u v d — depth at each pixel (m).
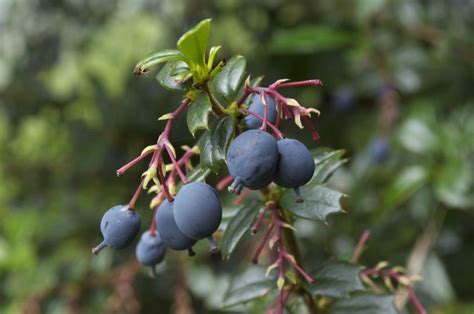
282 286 0.17
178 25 0.39
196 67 0.16
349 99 0.35
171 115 0.16
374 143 0.31
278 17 0.41
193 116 0.16
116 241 0.16
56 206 0.39
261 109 0.17
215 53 0.16
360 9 0.33
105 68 0.38
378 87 0.34
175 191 0.17
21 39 0.41
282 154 0.16
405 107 0.34
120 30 0.38
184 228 0.16
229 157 0.16
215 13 0.39
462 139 0.28
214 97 0.16
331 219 0.30
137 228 0.17
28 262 0.31
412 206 0.30
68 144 0.43
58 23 0.41
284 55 0.39
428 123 0.29
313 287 0.18
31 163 0.44
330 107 0.38
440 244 0.33
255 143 0.15
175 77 0.16
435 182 0.28
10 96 0.43
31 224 0.35
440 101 0.35
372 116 0.36
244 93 0.16
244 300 0.19
